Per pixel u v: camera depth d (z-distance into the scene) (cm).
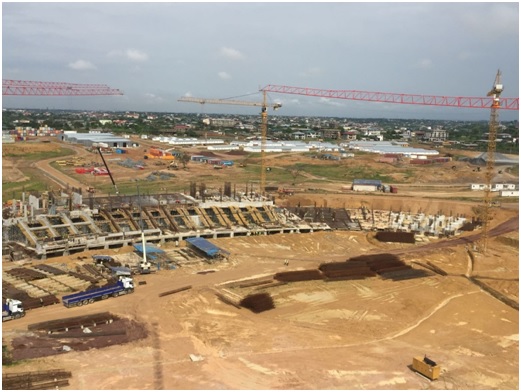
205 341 5166
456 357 5088
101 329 5322
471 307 6481
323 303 6419
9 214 9175
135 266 7531
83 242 8006
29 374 4244
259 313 6028
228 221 10119
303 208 11912
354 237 10344
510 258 8831
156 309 5938
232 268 7750
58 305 5931
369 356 5006
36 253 7600
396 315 6141
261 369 4609
